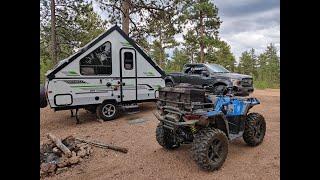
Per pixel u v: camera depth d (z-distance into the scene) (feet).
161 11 45.14
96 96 28.78
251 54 250.37
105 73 29.27
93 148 19.75
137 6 43.60
